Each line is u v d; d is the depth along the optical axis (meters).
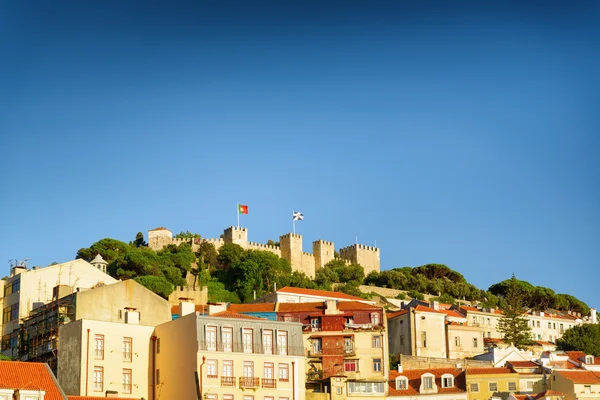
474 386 138.12
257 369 118.00
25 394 96.25
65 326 120.56
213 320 117.50
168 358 119.56
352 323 144.62
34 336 132.12
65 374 117.81
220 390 114.44
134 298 129.00
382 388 136.50
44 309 134.12
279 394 118.25
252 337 119.31
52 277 154.50
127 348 120.25
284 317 146.62
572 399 131.75
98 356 117.25
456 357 177.12
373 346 142.75
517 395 131.75
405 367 152.62
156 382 120.44
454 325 179.38
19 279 151.50
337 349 142.25
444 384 139.75
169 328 120.81
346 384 135.25
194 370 114.31
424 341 173.88
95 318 125.31
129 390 118.56
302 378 121.00
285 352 120.81
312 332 144.00
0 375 99.44
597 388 132.75
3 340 148.62
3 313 152.50
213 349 115.81
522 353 165.75
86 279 158.25
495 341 199.25
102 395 115.75
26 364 103.12
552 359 153.75
